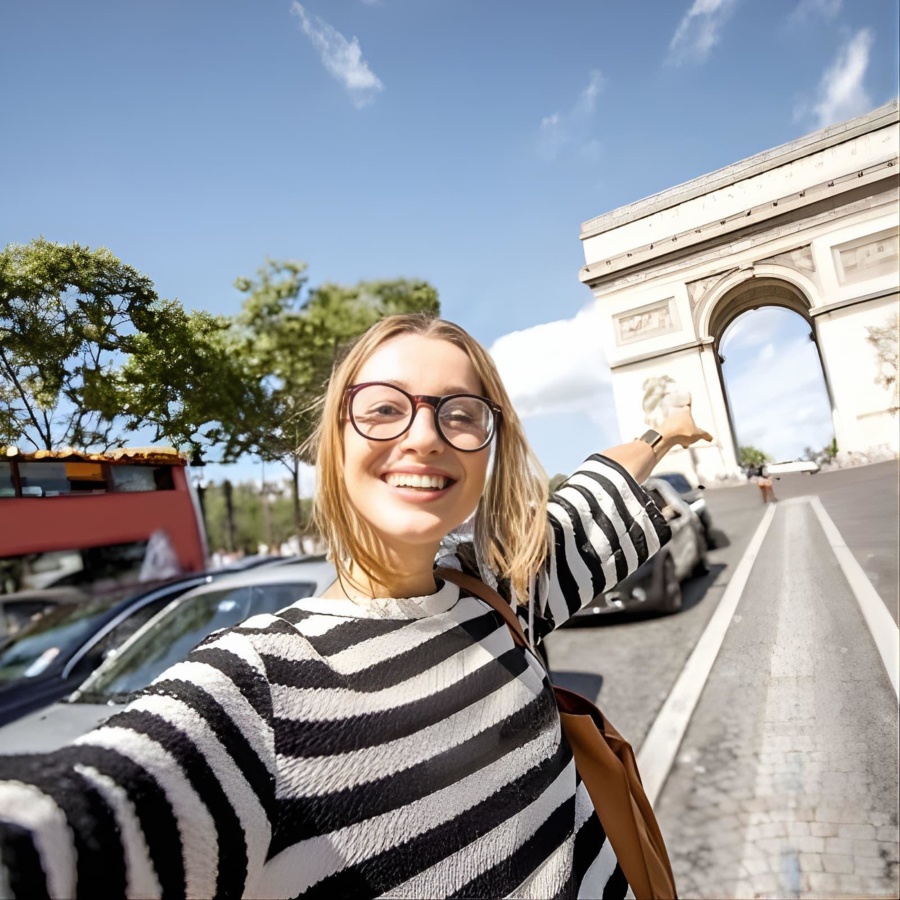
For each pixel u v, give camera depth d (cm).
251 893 53
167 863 44
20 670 254
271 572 275
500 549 98
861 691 134
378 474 72
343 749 59
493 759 70
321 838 56
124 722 49
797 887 119
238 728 53
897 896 112
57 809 40
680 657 177
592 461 122
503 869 66
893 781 123
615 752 95
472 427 75
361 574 77
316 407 85
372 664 66
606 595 246
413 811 61
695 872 127
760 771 137
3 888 36
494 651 78
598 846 82
